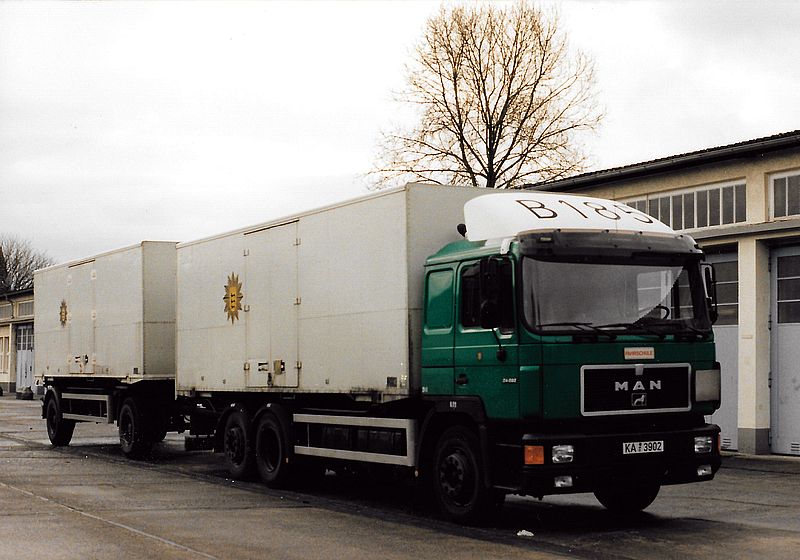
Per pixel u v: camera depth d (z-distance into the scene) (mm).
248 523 10422
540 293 9750
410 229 11047
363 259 11812
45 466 16672
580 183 20141
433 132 35406
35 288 23078
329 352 12453
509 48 35344
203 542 9164
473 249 10406
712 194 17984
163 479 14797
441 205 11266
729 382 17750
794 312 16859
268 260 13945
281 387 13500
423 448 11062
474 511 10180
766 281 17219
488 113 35312
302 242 13133
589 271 10016
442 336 10625
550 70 35188
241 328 14609
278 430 13734
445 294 10648
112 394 18984
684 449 10203
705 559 8648
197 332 15922
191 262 16219
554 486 9484
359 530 10070
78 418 20422
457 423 10695
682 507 11852
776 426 17094
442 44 35594
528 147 34906
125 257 18484
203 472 16031
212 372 15398
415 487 14109
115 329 18859
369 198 11734
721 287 18031
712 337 10609
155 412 18172
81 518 10516
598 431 9875
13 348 60219
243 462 14633
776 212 16875
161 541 9148
